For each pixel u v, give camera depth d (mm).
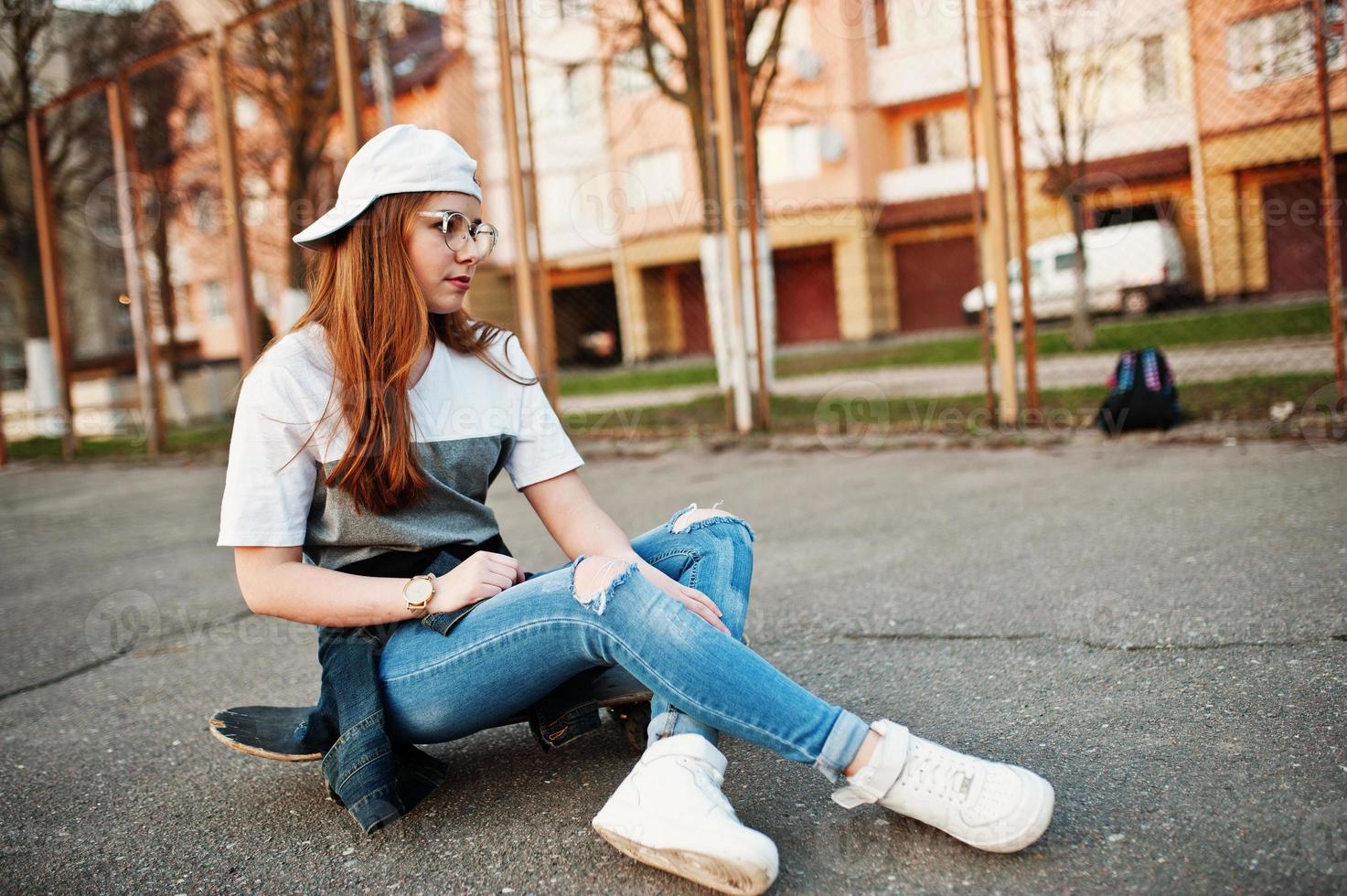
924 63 19703
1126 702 1868
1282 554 2727
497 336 1737
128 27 11281
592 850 1514
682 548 1649
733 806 1603
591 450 6578
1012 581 2762
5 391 13492
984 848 1358
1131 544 3021
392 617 1517
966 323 20406
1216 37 11812
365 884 1486
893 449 5547
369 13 11062
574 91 19672
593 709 1659
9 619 3516
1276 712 1749
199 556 4375
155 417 9055
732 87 7047
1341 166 14117
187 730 2248
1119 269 15898
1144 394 4984
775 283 21484
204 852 1642
